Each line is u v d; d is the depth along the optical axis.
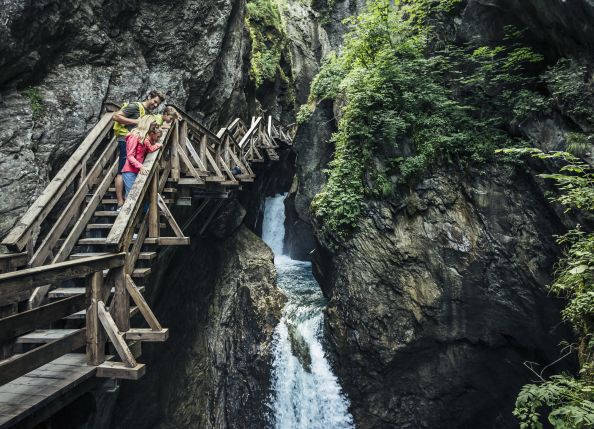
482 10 8.30
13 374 2.59
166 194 6.59
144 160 5.29
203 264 12.10
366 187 9.73
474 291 8.38
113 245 3.82
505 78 7.95
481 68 8.30
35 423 2.85
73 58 7.00
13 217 5.30
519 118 7.66
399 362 9.19
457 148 8.73
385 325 9.12
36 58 6.10
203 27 10.23
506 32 7.95
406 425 9.45
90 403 3.96
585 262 5.30
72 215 4.82
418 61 9.29
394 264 9.19
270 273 12.54
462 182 8.67
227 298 11.87
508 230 8.02
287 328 10.97
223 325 11.46
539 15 6.68
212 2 10.45
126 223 4.07
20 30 5.68
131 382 8.73
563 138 6.60
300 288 13.62
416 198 9.12
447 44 9.67
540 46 7.61
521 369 8.38
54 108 6.35
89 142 5.34
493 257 8.16
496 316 8.24
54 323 4.77
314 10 26.86
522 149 5.66
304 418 9.99
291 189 18.95
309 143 14.46
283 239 20.81
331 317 9.96
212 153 8.88
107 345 3.74
